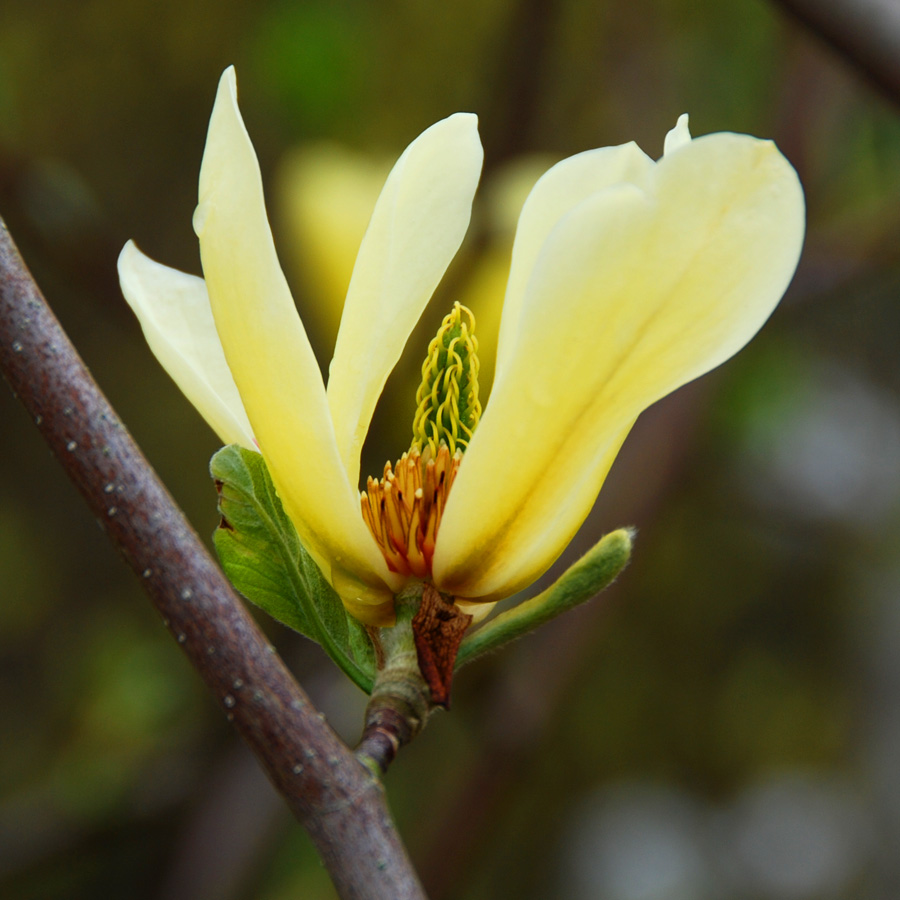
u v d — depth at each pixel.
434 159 0.77
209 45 1.80
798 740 2.97
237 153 0.75
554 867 2.78
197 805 1.56
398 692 0.76
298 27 1.54
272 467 0.76
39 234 1.36
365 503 0.78
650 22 1.72
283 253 1.48
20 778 2.26
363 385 0.77
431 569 0.77
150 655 2.03
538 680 1.48
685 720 2.89
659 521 1.51
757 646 2.92
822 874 2.83
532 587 1.42
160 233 1.97
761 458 2.34
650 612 2.82
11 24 1.76
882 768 2.96
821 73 1.45
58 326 0.75
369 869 0.74
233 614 0.75
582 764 2.86
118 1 1.76
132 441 0.75
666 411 1.50
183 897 1.47
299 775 0.74
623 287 0.75
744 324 0.75
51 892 1.93
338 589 0.77
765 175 0.74
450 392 0.78
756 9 1.71
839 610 2.92
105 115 1.86
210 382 0.79
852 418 2.72
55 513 2.52
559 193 0.77
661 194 0.75
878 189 1.65
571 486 0.76
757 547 2.83
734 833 2.88
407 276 0.77
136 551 0.75
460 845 1.48
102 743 1.93
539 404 0.76
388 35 1.63
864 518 2.79
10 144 1.42
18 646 2.43
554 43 1.26
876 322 2.71
